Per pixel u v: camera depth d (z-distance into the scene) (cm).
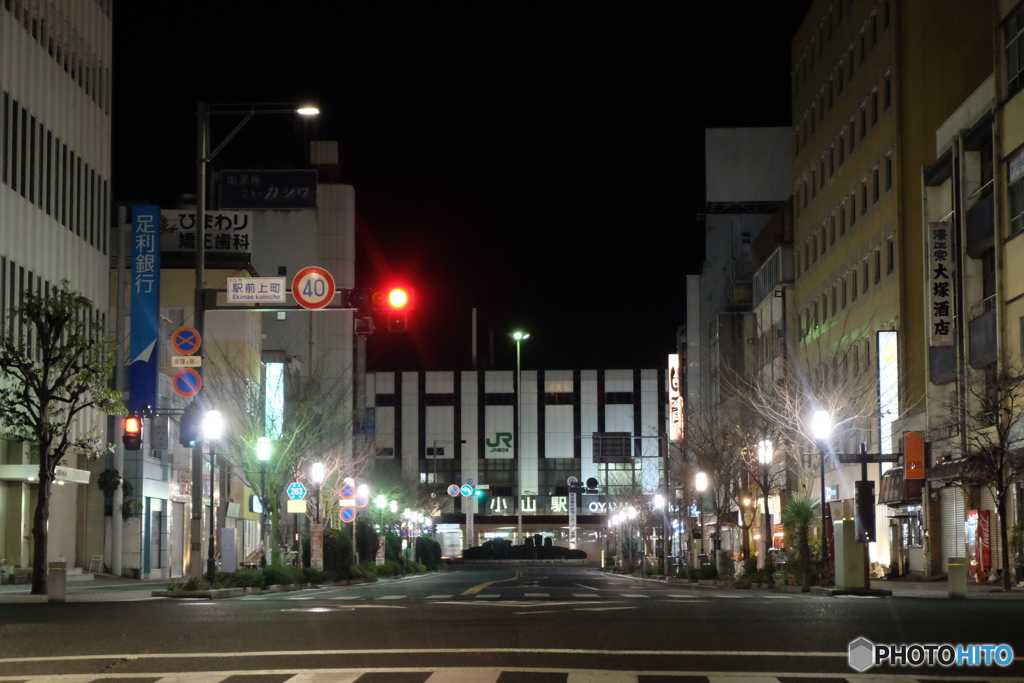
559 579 5731
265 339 9738
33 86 4928
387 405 12662
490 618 1883
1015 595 3017
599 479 12462
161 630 1673
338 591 3750
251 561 5609
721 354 7556
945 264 4612
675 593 3362
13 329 4594
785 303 7300
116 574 5538
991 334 4169
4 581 4419
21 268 4775
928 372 4706
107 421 5638
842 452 5841
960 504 4538
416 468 12488
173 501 6262
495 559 11925
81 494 5581
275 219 10056
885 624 1700
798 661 1229
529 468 12544
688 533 6397
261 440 4506
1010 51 4097
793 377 5606
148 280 5666
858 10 5956
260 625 1750
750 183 9025
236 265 6888
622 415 12550
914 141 5181
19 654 1350
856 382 5491
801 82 7244
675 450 7619
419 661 1248
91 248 5600
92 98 5666
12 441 4853
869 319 5688
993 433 3988
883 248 5481
